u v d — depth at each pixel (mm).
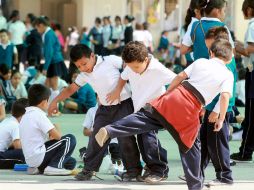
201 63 8109
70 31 33938
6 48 21797
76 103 18672
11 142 10852
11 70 20234
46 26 19531
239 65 19188
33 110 10039
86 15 36500
